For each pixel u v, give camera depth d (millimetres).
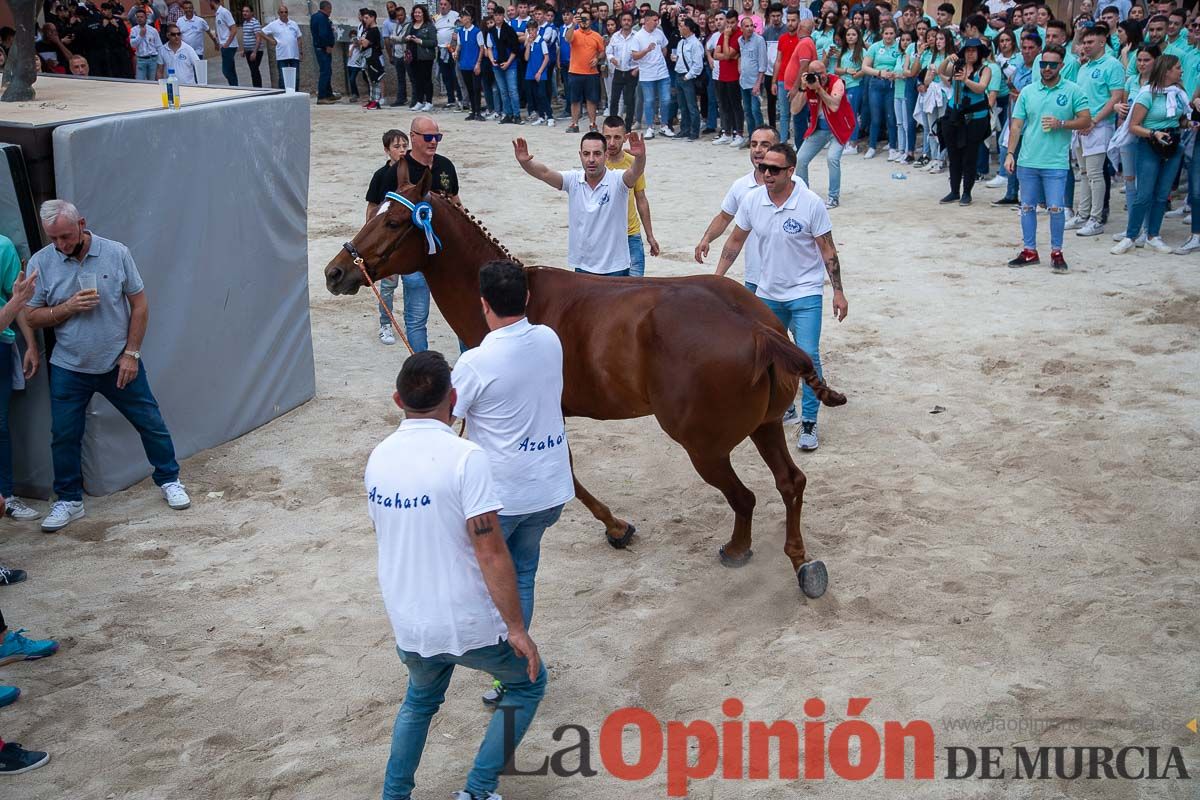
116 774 4441
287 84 12648
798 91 14656
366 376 9078
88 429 6754
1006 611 5457
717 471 5637
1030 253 11516
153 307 7020
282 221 8047
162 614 5605
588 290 5668
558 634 5387
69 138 6234
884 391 8445
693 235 13078
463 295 6098
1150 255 11781
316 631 5453
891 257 12109
